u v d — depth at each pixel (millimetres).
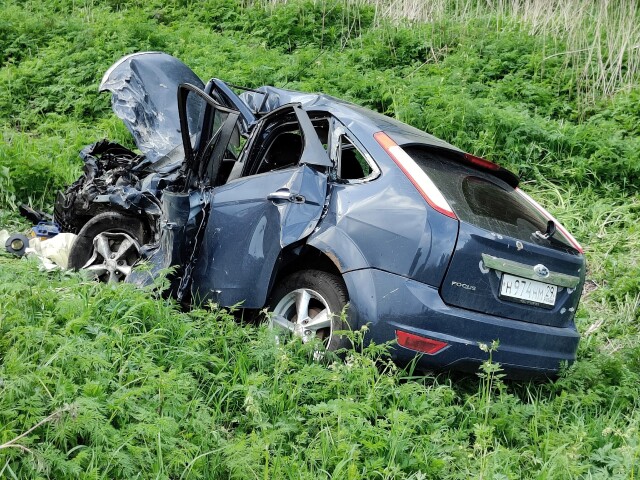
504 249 4738
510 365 4766
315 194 4938
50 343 3951
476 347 4590
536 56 11305
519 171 9062
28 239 6426
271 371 4508
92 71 10781
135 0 14617
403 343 4543
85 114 10273
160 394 3768
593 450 4430
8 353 3855
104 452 3449
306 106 5602
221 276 5219
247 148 5535
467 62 11195
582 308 6809
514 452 4137
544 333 4895
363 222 4758
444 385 4621
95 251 5859
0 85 10742
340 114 5328
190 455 3588
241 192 5273
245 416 4102
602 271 7555
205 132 5387
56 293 4621
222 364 4422
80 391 3770
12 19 12836
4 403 3514
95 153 6926
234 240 5191
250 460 3498
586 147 9195
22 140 8492
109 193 5949
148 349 4277
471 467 3955
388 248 4648
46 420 3328
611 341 6453
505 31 12453
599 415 4855
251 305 5066
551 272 4965
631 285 7023
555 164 9109
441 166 5043
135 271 5238
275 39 12695
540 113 10281
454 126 9180
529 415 4668
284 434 4016
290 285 5008
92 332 4262
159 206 5758
